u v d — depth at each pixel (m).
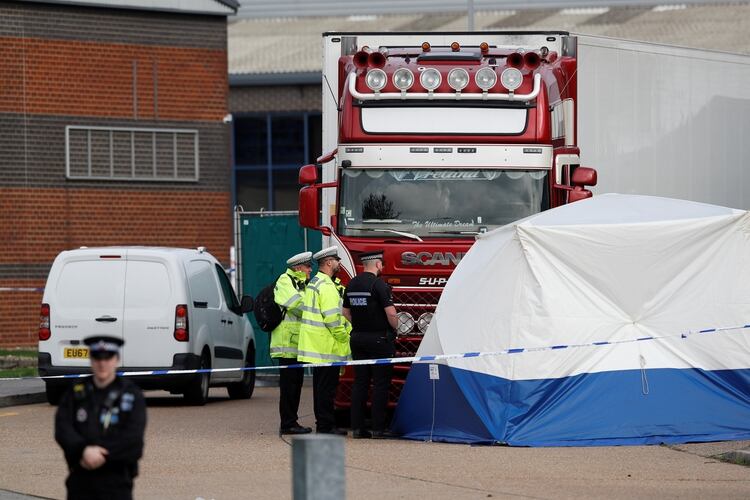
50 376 69.12
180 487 41.25
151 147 126.56
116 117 125.00
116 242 125.38
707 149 70.19
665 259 51.50
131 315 69.25
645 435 49.88
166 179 127.06
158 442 52.88
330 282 53.94
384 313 52.97
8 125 120.88
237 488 40.94
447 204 56.03
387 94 56.34
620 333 50.94
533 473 42.84
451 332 52.31
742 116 71.50
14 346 120.50
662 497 38.12
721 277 51.84
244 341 78.19
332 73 61.66
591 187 66.94
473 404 50.62
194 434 56.00
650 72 68.38
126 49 125.25
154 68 126.44
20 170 121.31
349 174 56.44
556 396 50.28
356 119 56.47
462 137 56.28
